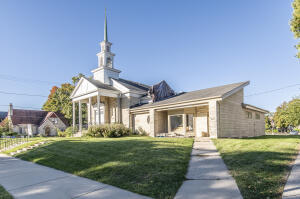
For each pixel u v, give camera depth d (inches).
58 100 1515.7
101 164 273.4
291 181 172.7
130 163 259.9
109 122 874.8
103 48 975.0
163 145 365.4
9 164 346.3
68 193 182.5
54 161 335.6
